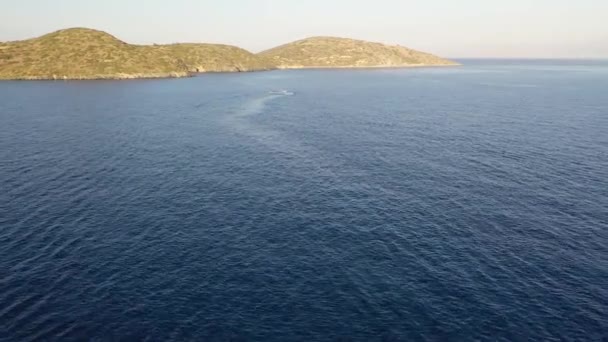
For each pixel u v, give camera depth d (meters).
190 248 39.28
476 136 84.75
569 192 53.16
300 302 31.75
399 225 44.28
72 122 94.81
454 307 31.33
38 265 35.88
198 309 30.91
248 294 32.66
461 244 40.38
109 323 29.36
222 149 74.12
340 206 49.09
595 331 29.16
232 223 44.53
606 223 44.72
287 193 53.09
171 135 84.38
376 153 71.75
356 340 28.11
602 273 35.78
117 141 78.38
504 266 36.66
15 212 45.94
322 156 69.88
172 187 54.69
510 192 53.25
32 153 68.81
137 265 36.28
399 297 32.38
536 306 31.52
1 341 27.42
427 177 59.06
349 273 35.47
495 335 28.66
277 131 89.19
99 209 47.34
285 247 39.69
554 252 39.00
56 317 29.81
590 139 81.31
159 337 28.20
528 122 100.06
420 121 101.94
